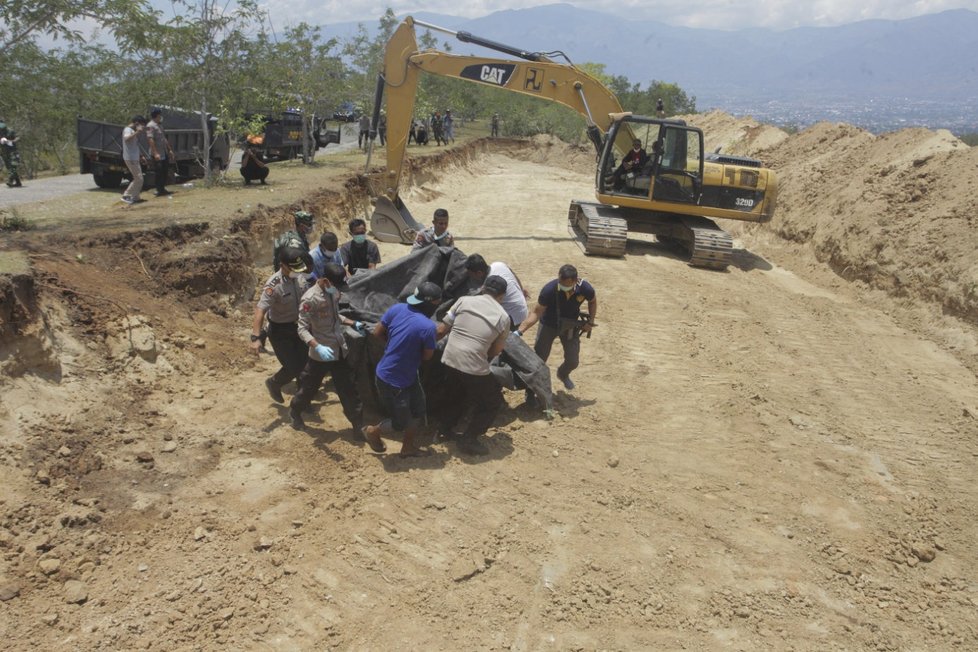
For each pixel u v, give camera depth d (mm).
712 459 7285
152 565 5062
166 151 13695
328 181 17250
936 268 12445
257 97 18500
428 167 25906
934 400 9180
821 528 6262
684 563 5672
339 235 15430
